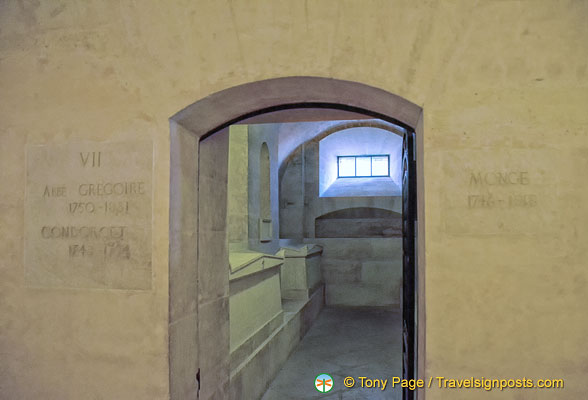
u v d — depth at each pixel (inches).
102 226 81.7
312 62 75.5
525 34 70.9
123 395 80.4
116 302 80.8
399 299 355.9
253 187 246.2
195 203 91.5
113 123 81.7
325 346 236.2
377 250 367.2
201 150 99.7
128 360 80.2
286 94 84.9
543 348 70.0
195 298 91.0
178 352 83.0
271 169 286.5
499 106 71.4
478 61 71.9
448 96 72.5
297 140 370.6
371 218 400.5
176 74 79.7
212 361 105.6
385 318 312.2
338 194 402.6
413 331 101.1
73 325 82.3
